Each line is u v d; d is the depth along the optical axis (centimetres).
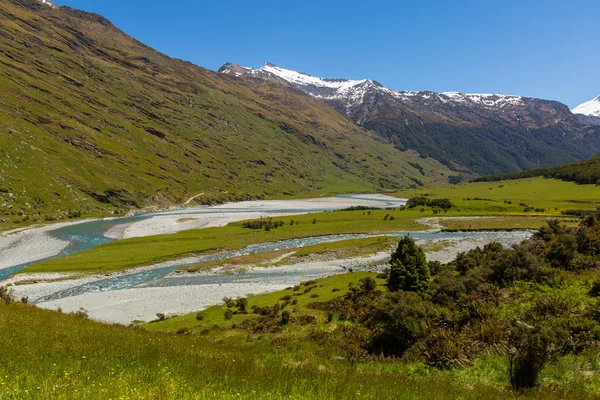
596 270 2559
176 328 4425
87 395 961
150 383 1154
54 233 12544
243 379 1278
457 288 2914
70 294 6494
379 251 9800
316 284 6284
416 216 15000
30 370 1216
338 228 13012
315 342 2812
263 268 8350
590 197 18888
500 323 1884
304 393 1152
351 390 1191
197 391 1096
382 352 2230
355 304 4166
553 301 1945
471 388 1288
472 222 13612
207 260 9094
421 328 2256
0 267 8362
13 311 2500
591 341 1518
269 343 2930
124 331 2358
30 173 16762
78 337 1898
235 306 5403
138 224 14825
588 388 1245
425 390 1234
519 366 1348
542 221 13362
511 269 2812
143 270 8194
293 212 19775
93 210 17488
